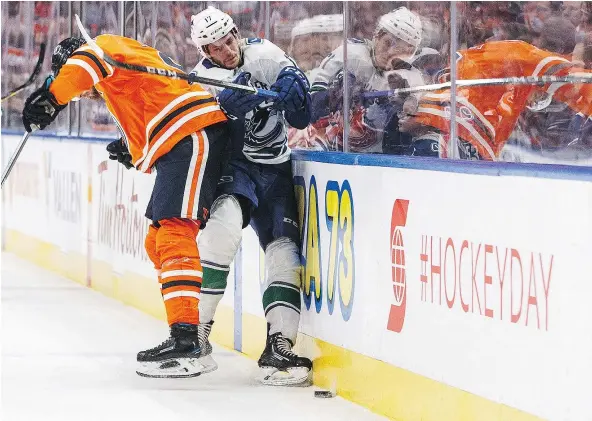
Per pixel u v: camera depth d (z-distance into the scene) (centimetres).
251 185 1053
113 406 931
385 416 909
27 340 1235
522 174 746
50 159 1816
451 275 826
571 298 702
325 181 1012
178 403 944
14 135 1995
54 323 1345
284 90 1017
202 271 1037
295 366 1013
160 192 1011
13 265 1883
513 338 757
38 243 1888
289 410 923
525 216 743
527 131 1054
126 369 1087
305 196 1052
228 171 1062
